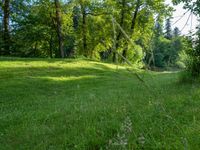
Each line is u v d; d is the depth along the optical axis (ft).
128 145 15.99
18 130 25.70
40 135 22.97
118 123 21.15
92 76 79.30
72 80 71.56
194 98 27.07
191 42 42.73
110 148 16.42
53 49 172.04
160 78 60.70
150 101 26.13
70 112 29.81
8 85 62.03
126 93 39.22
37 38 154.20
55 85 64.49
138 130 18.08
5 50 135.64
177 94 30.17
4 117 32.65
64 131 22.71
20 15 148.46
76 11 156.46
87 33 153.79
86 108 29.76
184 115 20.99
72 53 167.63
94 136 19.26
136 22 137.90
